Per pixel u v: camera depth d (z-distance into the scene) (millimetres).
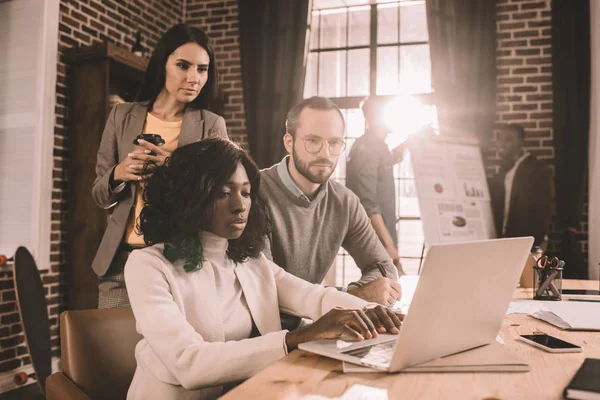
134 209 1872
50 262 3430
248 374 937
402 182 4668
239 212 1150
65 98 3543
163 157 1800
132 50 3912
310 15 4738
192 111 2061
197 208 1103
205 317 1112
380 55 4895
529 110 4238
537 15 4250
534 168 3494
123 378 1190
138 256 1093
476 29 4281
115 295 1892
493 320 937
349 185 3607
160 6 4723
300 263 1681
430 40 4363
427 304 769
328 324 970
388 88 4871
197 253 1129
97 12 3904
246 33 4750
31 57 3393
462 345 892
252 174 1267
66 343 1158
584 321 1226
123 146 1989
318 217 1704
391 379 772
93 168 3445
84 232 3471
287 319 1504
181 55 1944
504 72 4312
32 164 3354
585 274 4023
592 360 810
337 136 1584
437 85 4336
